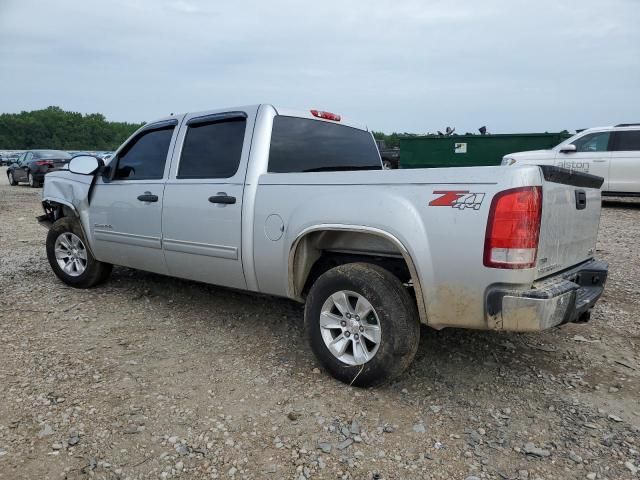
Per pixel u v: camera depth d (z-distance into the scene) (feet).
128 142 16.17
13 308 15.64
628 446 8.66
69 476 7.82
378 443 8.71
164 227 14.35
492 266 8.77
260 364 11.80
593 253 12.32
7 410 9.60
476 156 50.31
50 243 18.28
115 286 18.19
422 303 9.68
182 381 10.91
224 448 8.55
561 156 39.81
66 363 11.68
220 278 13.32
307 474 7.90
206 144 13.75
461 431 9.11
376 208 9.95
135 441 8.71
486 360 12.10
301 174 11.42
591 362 12.04
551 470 8.03
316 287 10.98
